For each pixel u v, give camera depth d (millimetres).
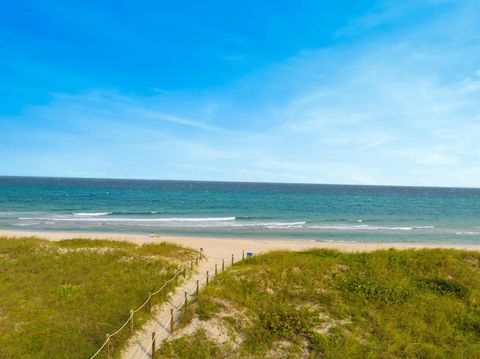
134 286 16219
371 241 38438
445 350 11336
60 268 18844
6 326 12117
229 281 16453
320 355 11078
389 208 78625
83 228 43781
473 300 14734
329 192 152750
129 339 11922
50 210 61719
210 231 43531
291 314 13273
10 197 84188
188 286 17531
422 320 13141
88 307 13820
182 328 12562
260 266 18875
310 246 32375
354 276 17047
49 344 11008
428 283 16594
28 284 16188
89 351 10766
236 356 10977
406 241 38812
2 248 22734
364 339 11906
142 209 66875
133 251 23531
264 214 62594
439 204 93438
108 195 99500
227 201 89375
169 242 30781
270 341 11688
